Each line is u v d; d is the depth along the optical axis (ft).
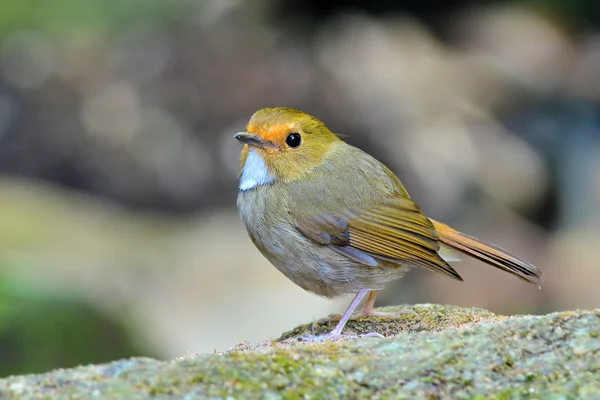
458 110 58.59
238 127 52.29
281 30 63.57
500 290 43.91
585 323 14.64
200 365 13.51
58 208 44.73
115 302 32.01
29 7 63.67
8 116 52.08
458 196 51.93
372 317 20.86
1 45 58.70
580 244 50.83
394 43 65.26
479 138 56.65
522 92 63.57
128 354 29.48
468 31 70.95
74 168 49.39
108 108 52.70
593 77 65.62
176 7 63.82
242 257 39.70
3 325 27.96
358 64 59.98
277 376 13.37
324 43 63.16
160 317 33.96
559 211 55.47
